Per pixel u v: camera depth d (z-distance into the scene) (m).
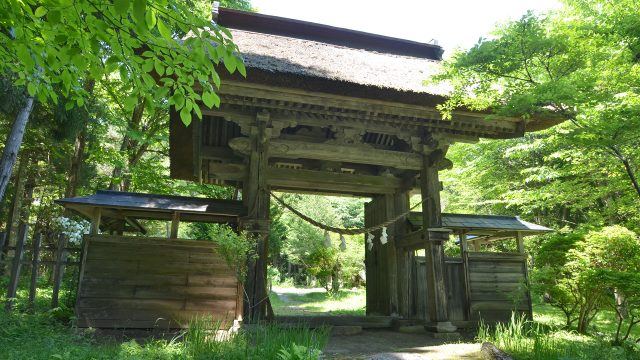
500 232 10.74
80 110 11.89
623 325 10.98
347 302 18.52
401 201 10.48
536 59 7.11
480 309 9.62
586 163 11.88
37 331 6.18
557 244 8.96
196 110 4.17
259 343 5.48
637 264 7.60
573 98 6.36
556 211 18.12
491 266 10.04
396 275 10.12
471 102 7.90
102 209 8.52
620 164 10.74
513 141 15.82
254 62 7.37
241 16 10.50
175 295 7.76
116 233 9.91
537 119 8.57
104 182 18.03
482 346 5.98
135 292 7.64
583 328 8.40
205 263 8.05
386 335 8.19
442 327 8.27
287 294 22.86
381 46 11.50
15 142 8.79
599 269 7.33
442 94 8.11
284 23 10.73
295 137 9.57
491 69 7.15
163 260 7.90
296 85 7.53
